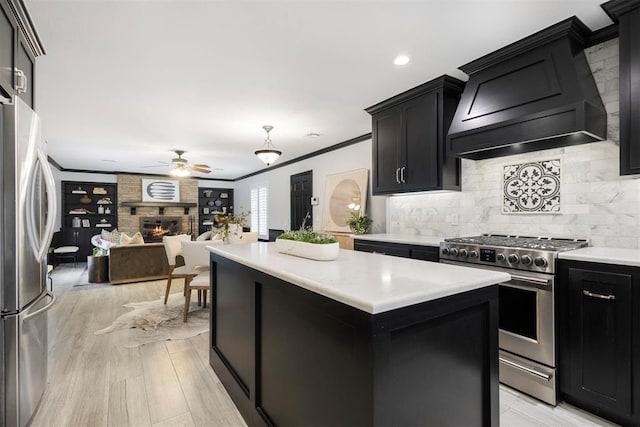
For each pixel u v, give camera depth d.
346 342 1.16
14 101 1.71
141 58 2.57
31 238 1.86
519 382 2.22
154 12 1.99
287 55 2.54
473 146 2.64
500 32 2.24
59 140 5.26
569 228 2.54
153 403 2.09
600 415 1.93
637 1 1.90
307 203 6.53
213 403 2.10
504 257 2.28
